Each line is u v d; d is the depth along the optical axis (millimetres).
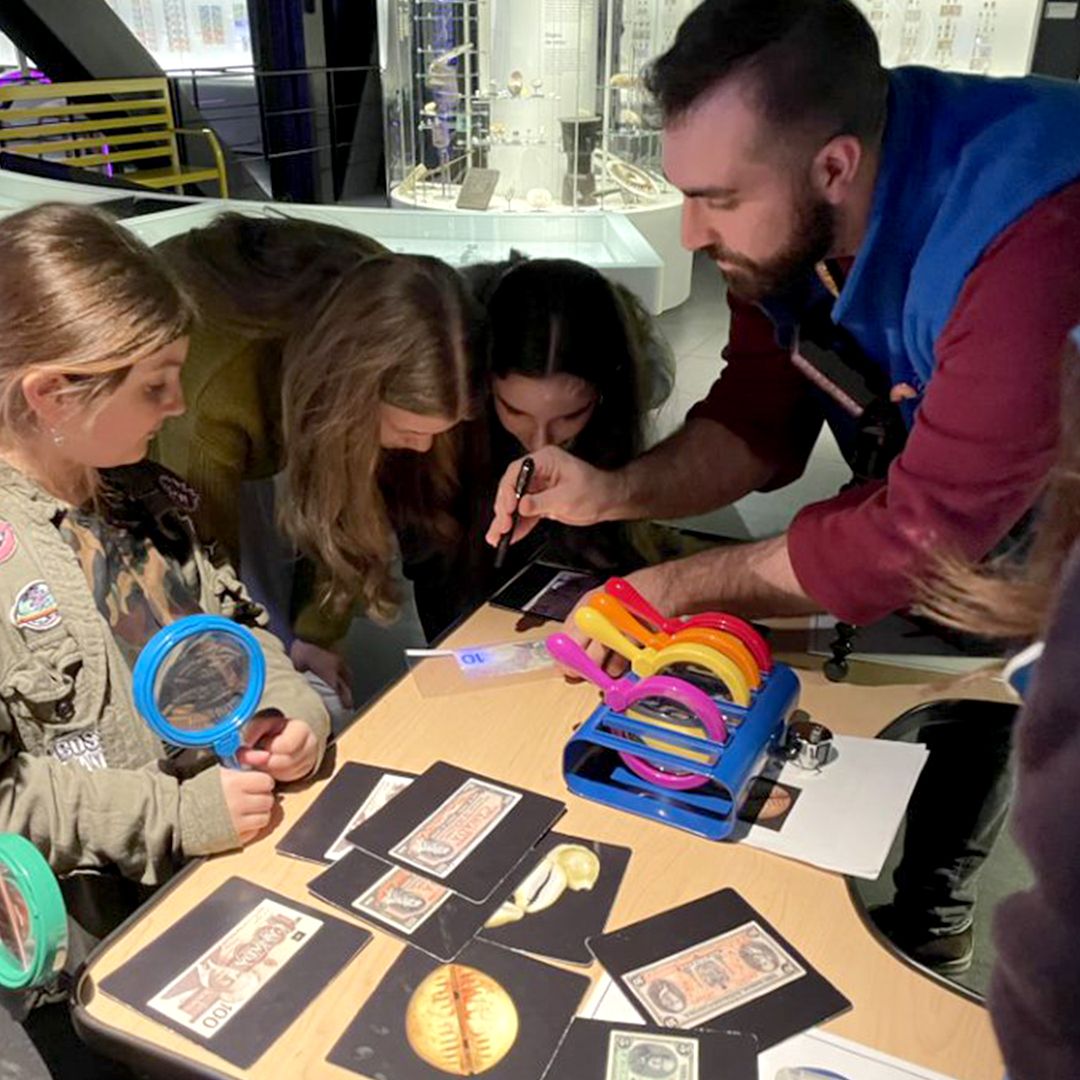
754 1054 735
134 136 3635
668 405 1657
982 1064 730
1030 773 404
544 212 2273
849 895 885
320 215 2158
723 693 1041
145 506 1103
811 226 992
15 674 969
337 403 1329
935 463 970
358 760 1057
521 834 947
